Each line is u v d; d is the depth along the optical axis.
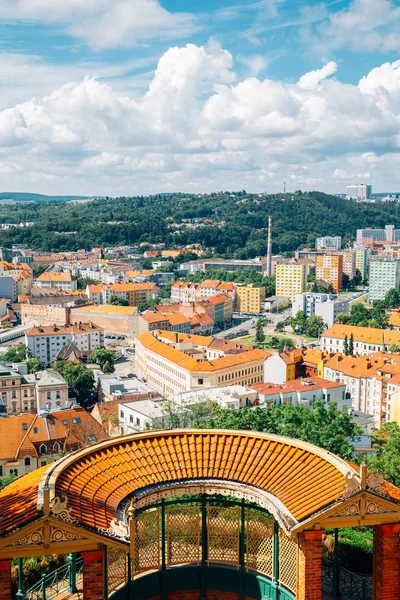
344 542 44.88
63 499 33.19
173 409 120.00
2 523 32.88
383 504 35.38
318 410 77.44
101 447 41.78
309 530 34.91
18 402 183.50
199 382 192.75
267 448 42.84
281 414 78.81
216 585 41.53
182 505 43.03
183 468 41.34
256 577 40.25
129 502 37.62
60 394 181.38
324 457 39.84
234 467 41.41
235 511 41.69
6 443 126.31
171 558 42.16
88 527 32.62
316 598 35.25
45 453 126.75
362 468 35.03
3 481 113.62
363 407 184.62
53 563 43.78
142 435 43.75
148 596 40.78
